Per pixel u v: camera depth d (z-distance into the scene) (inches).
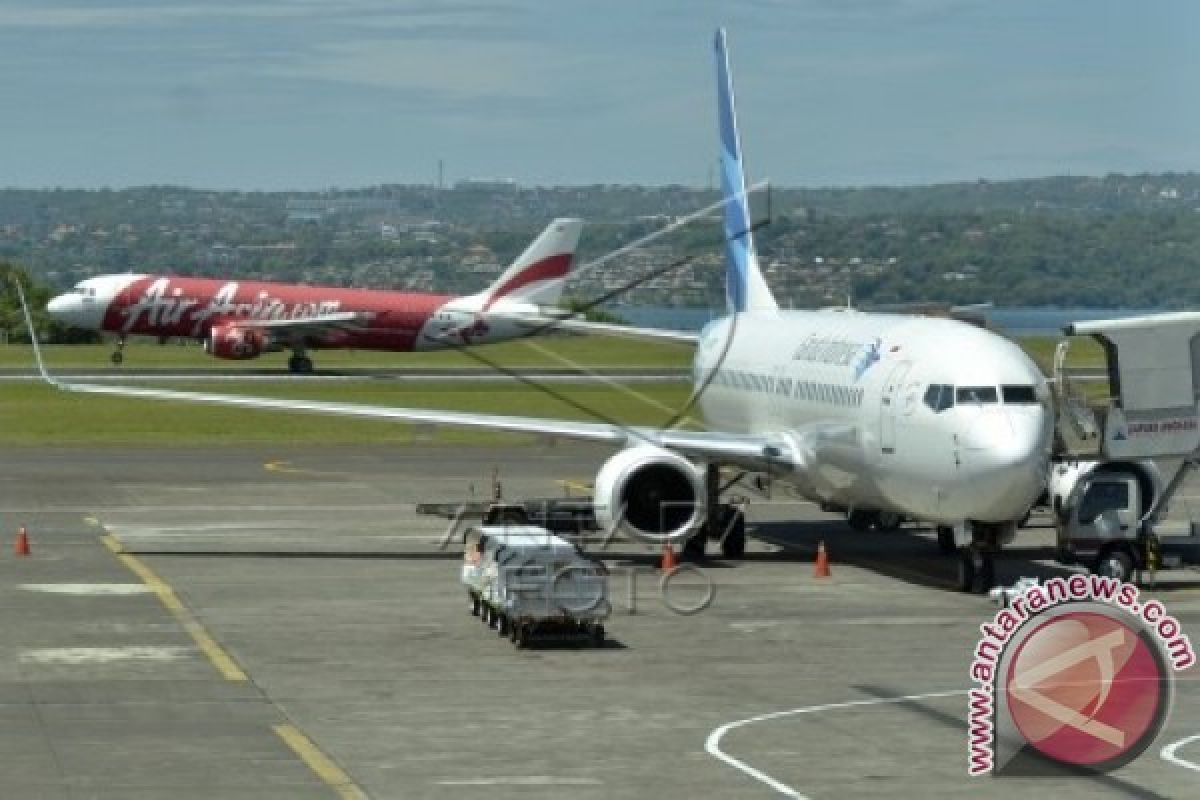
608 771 2253.9
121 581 3900.1
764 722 2536.9
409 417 4384.8
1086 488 3878.0
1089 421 3836.1
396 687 2783.0
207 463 6756.9
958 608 3592.5
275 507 5383.9
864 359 3956.7
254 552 4402.1
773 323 4854.8
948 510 3634.4
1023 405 3545.8
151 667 2930.6
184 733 2455.7
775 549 4554.6
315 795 2134.6
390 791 2154.3
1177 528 5029.5
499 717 2566.4
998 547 3774.6
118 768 2252.7
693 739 2431.1
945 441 3563.0
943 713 2598.4
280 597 3693.4
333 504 5472.4
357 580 3941.9
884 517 4825.3
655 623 3403.1
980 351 3634.4
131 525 4933.6
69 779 2196.1
